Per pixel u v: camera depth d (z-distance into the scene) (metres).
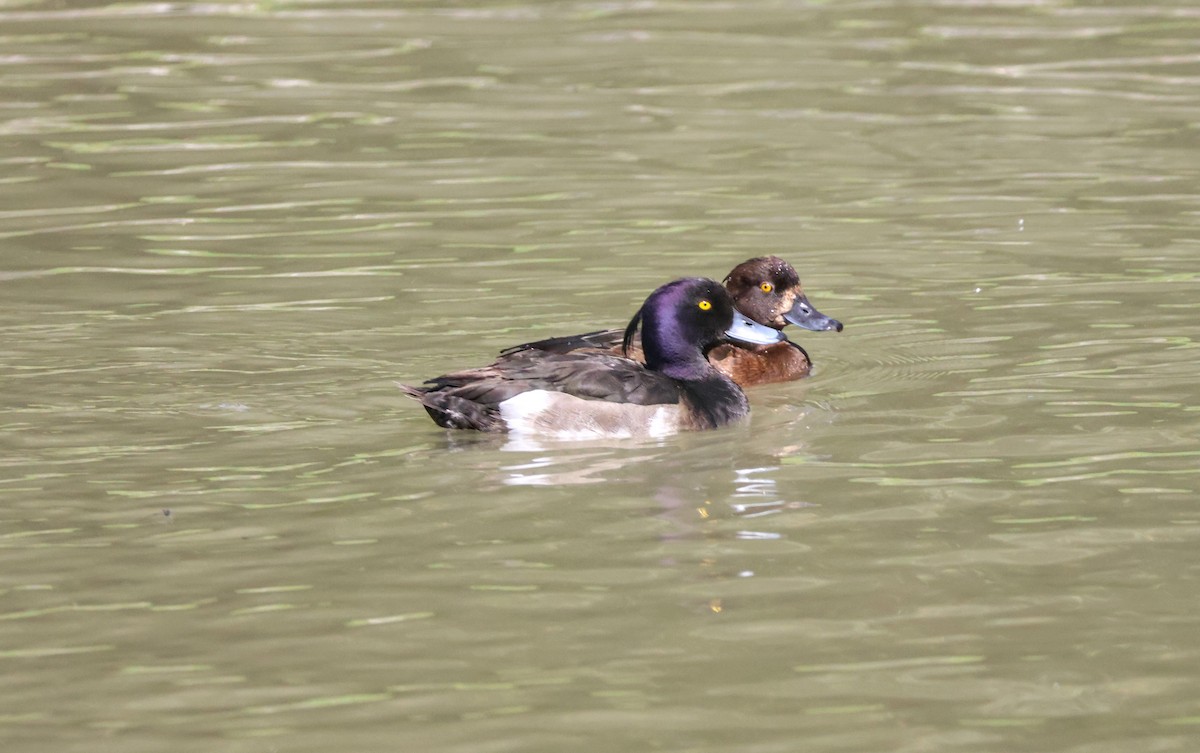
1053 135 23.58
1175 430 12.52
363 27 30.81
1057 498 11.12
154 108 25.45
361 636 9.07
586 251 18.67
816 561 10.07
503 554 10.21
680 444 12.55
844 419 13.21
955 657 8.78
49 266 18.22
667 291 13.67
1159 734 7.98
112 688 8.50
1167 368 14.16
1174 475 11.52
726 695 8.38
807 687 8.46
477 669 8.68
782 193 21.03
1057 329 15.52
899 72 27.31
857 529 10.61
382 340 15.42
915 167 22.11
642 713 8.20
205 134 24.09
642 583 9.74
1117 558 10.05
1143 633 9.04
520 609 9.40
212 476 11.70
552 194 21.08
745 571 9.93
